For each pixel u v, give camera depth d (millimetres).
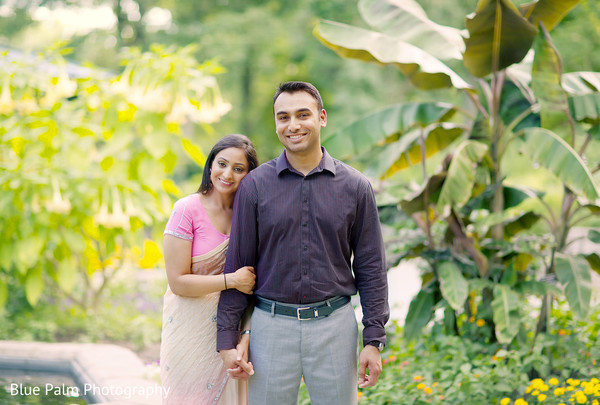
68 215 5707
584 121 4102
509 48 4070
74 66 7941
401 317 5871
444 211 4230
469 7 14875
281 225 2410
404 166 5180
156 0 18047
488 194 4391
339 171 2473
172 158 5859
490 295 4461
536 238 4453
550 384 3314
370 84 16828
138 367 4434
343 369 2477
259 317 2504
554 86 3980
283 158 2455
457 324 4668
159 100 5473
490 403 3479
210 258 2730
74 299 6520
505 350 4027
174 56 5586
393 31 4625
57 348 4863
